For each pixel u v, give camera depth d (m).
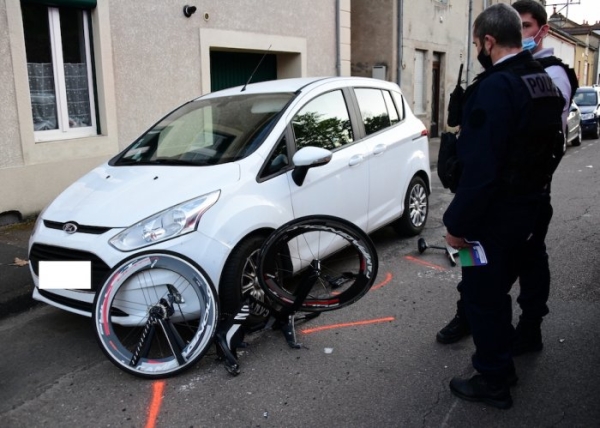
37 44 6.72
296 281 4.41
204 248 3.44
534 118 2.55
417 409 2.94
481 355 2.90
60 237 3.59
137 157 4.40
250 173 3.83
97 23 7.03
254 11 9.20
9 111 6.29
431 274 4.98
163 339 3.75
